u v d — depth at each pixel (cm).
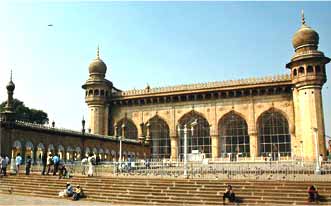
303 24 3866
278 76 3988
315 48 3753
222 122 4247
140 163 2723
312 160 3359
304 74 3659
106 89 4634
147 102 4603
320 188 1551
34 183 1877
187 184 1691
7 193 1795
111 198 1612
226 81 4225
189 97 4400
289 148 3906
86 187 1769
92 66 4650
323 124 3578
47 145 2927
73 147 3244
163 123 4525
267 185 1609
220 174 2077
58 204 1460
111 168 2403
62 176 1981
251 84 4075
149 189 1666
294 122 3875
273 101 4025
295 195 1505
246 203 1483
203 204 1498
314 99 3600
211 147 4216
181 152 4353
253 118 4069
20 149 2627
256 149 3997
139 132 4562
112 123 4728
